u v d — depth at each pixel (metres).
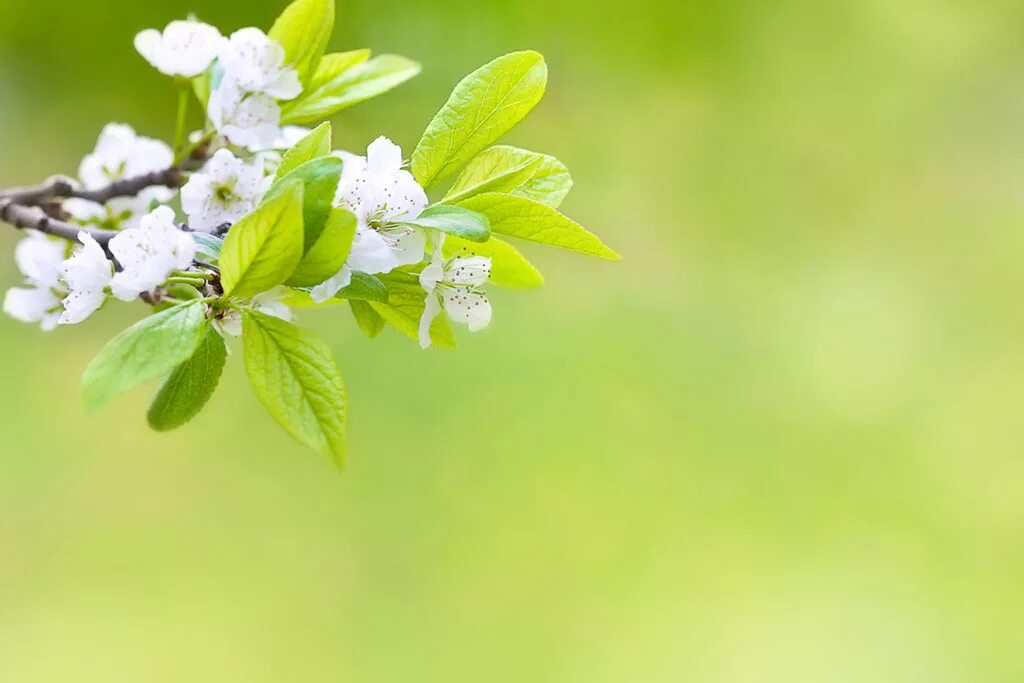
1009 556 2.30
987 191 2.96
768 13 2.58
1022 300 2.80
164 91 2.11
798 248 2.77
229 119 0.97
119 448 2.12
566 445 2.28
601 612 2.10
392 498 2.16
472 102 0.92
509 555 2.14
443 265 0.93
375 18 1.97
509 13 2.08
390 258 0.91
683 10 2.38
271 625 1.94
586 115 2.45
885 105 2.88
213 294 0.91
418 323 0.94
